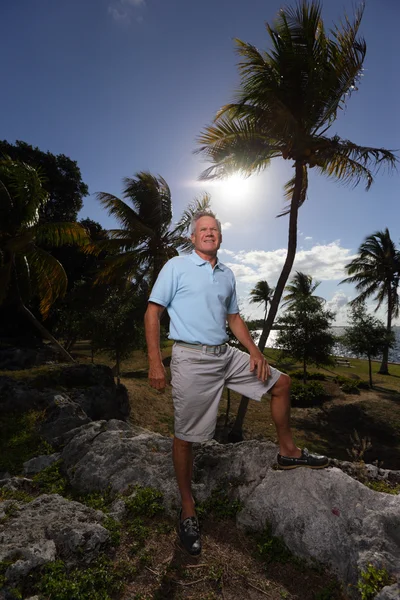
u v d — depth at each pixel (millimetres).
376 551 1954
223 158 10977
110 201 18688
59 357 19203
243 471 2732
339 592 1924
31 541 2070
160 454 3150
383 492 2502
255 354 2244
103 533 2172
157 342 2090
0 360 16062
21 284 19000
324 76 9617
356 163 11008
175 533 2346
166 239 20094
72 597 1763
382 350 23297
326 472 2461
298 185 10977
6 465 3689
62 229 14586
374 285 30391
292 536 2201
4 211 14188
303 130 10297
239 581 1983
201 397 2107
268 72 9805
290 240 11000
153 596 1862
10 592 1733
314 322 21125
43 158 26359
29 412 5223
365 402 17578
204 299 2102
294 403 17406
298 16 9570
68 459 3412
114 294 18766
